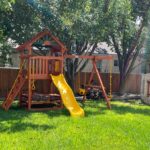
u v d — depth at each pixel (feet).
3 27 61.16
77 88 78.43
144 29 80.69
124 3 66.23
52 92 60.90
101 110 51.96
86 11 61.05
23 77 54.34
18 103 57.47
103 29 62.64
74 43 70.13
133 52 84.94
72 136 33.17
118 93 85.76
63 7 60.18
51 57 54.60
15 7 59.26
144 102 68.33
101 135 34.01
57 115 46.21
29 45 53.21
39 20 61.67
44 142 30.53
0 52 65.21
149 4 76.18
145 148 29.68
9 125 37.88
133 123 41.16
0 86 74.02
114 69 106.93
